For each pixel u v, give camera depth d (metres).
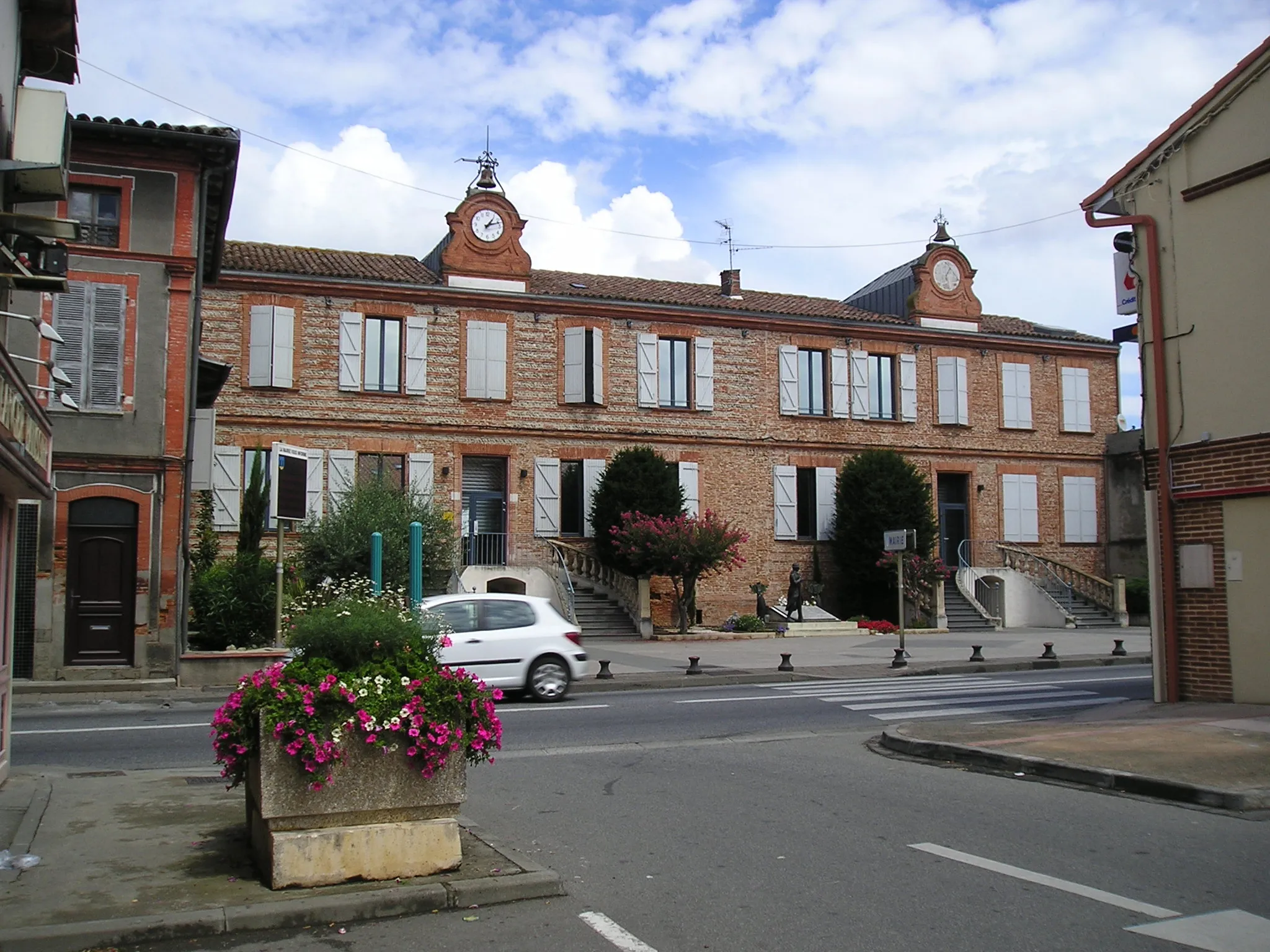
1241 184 13.12
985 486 36.38
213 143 19.00
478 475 31.00
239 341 28.53
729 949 5.19
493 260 31.16
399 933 5.41
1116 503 37.72
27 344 18.23
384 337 30.02
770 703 15.92
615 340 32.25
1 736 8.80
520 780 9.80
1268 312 12.71
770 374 34.03
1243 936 5.35
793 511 33.88
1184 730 10.96
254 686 6.14
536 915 5.71
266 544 27.80
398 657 6.36
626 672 20.72
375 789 6.04
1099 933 5.39
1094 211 14.88
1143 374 14.18
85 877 6.03
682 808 8.50
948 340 36.22
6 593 9.03
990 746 10.52
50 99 9.44
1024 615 34.59
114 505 18.45
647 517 29.11
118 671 18.05
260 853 6.16
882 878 6.39
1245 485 12.85
